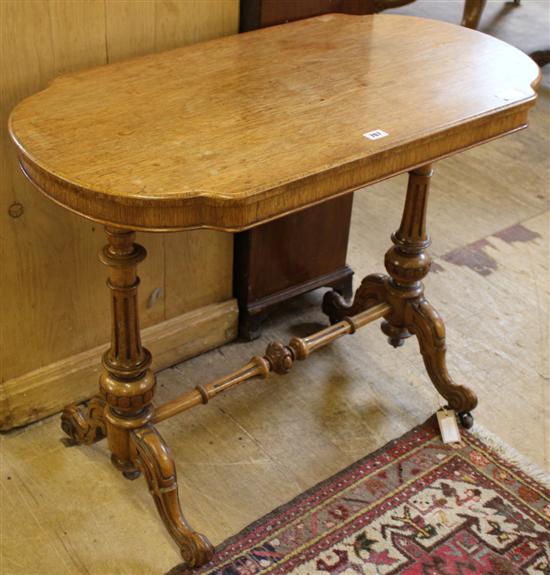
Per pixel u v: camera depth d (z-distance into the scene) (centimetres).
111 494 235
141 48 228
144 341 267
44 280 239
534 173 409
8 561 215
